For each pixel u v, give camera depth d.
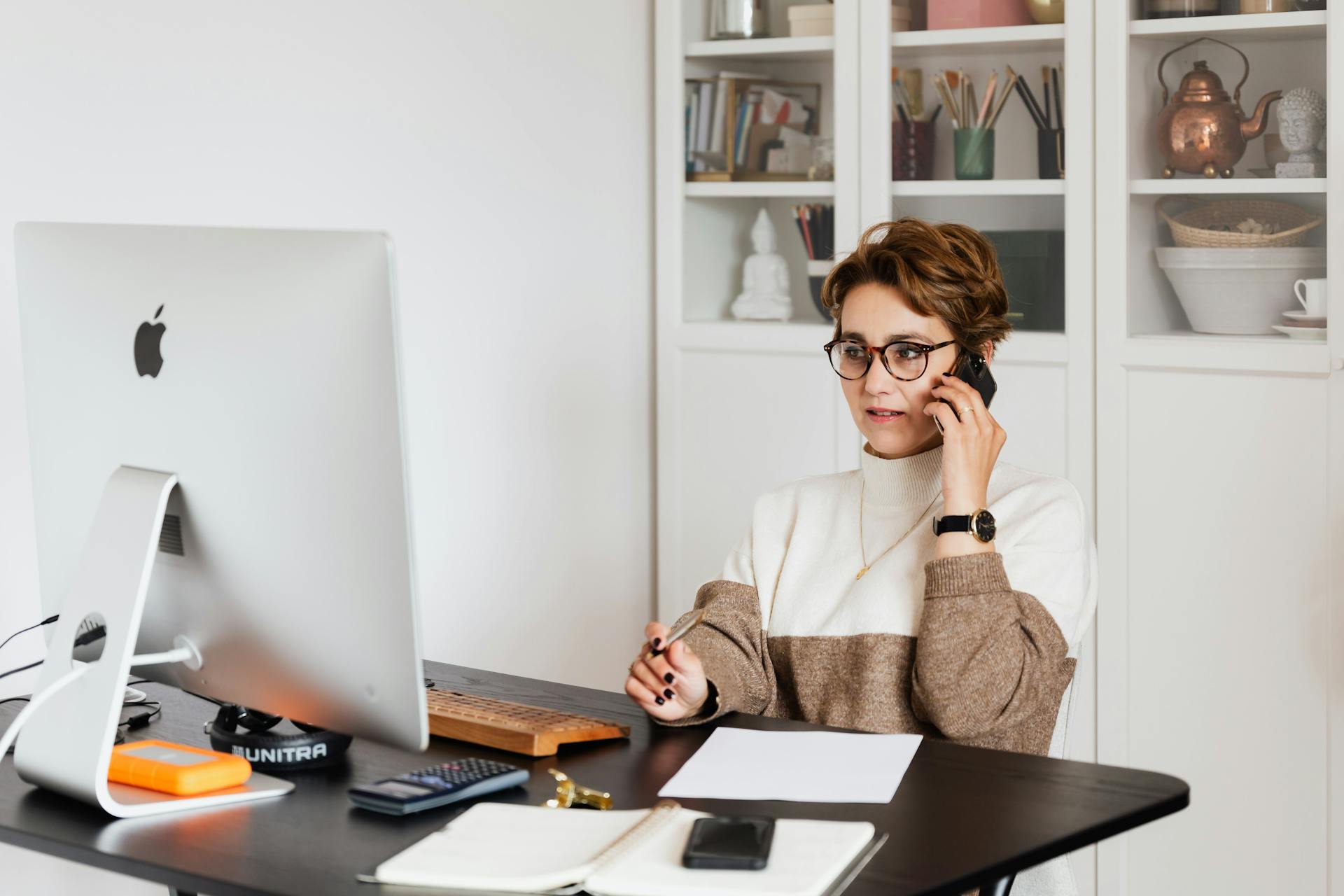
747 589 1.89
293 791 1.39
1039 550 1.73
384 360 1.22
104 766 1.32
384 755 1.50
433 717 1.56
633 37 3.45
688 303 3.44
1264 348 2.69
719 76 3.34
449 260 3.04
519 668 3.29
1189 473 2.80
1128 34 2.81
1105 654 2.92
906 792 1.33
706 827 1.17
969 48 3.01
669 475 3.47
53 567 1.55
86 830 1.29
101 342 1.45
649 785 1.38
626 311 3.49
